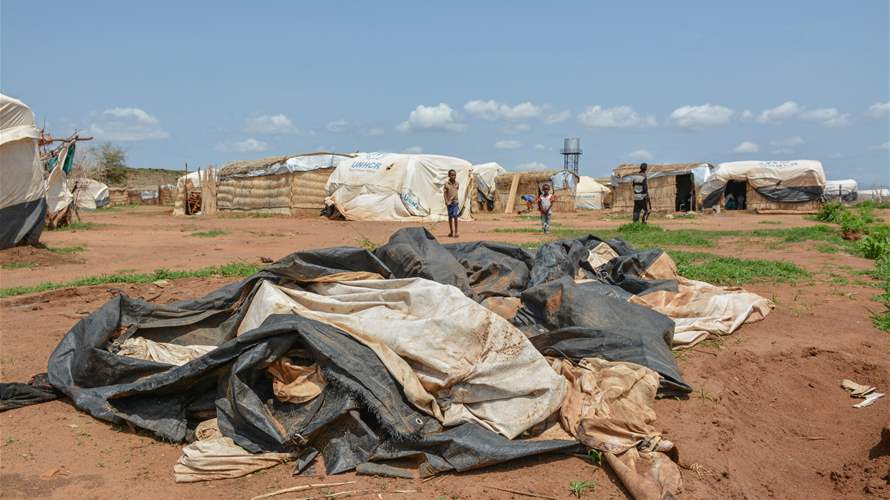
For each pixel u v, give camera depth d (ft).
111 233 73.36
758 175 118.73
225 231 74.64
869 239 45.68
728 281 34.06
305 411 15.87
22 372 20.99
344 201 100.42
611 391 17.12
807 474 16.65
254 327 18.69
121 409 17.20
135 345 19.92
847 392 21.33
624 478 13.80
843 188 160.76
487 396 16.07
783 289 32.30
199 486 14.19
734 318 25.70
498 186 135.03
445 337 16.48
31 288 34.53
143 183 277.03
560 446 15.12
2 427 17.12
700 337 23.79
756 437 17.79
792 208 118.01
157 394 17.16
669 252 45.88
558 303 21.38
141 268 43.42
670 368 19.30
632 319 20.99
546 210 66.80
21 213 51.31
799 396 20.88
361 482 14.23
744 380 21.18
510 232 69.97
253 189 115.85
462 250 26.45
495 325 16.83
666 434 16.43
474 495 13.61
